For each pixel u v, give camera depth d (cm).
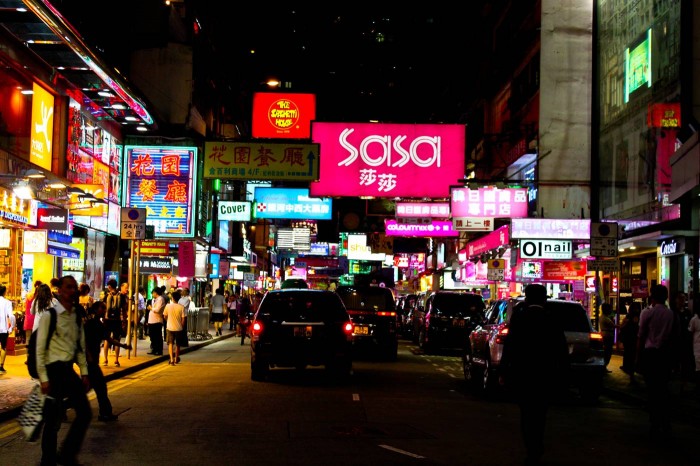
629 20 2572
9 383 1462
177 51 3878
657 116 2262
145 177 3469
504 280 3294
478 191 2877
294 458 859
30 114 2102
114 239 3281
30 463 823
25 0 1634
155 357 2212
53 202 2131
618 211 2636
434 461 860
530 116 3594
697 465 879
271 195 3944
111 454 873
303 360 1681
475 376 1659
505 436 1042
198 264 3812
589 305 2959
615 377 1945
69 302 809
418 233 4131
